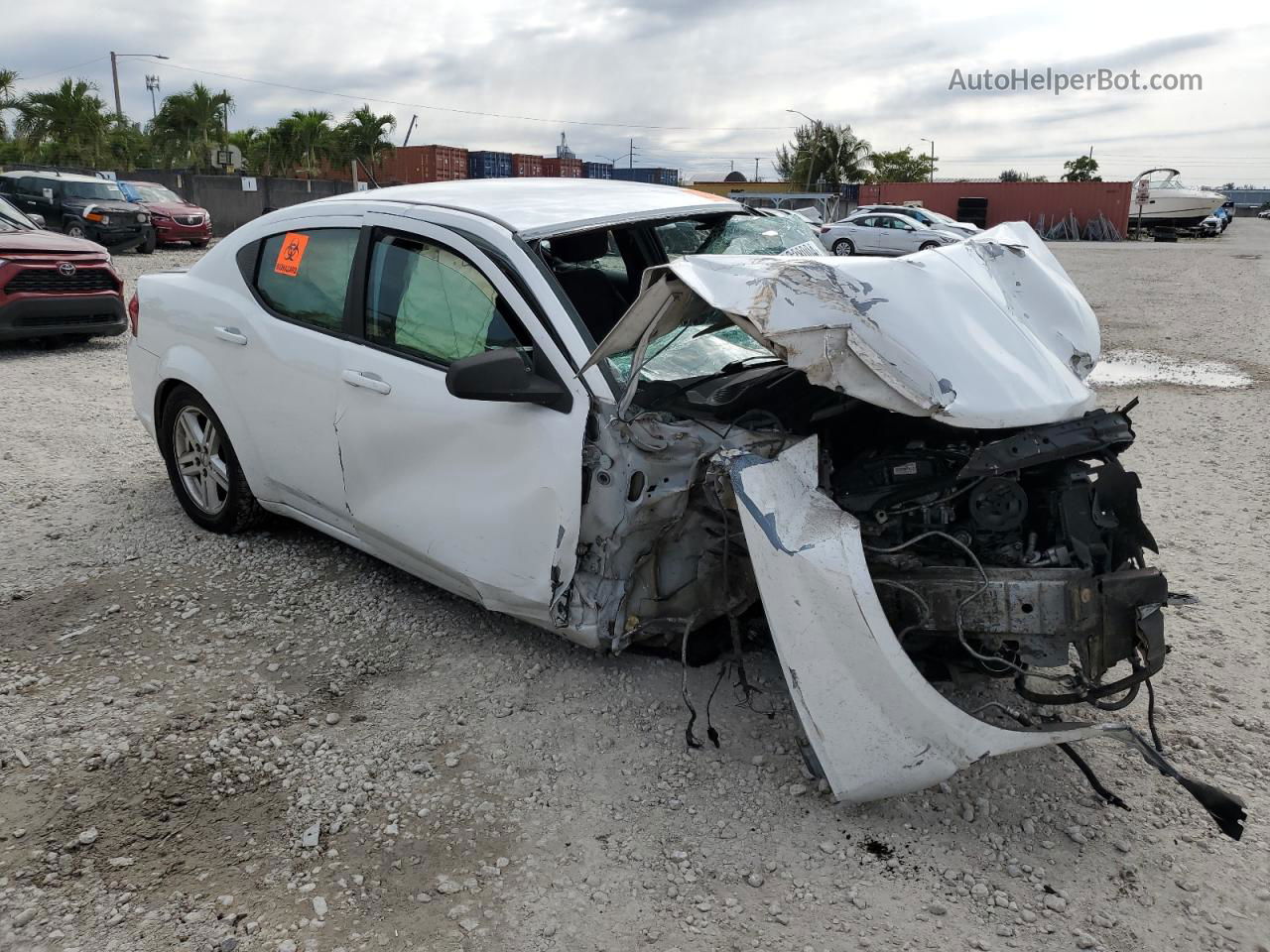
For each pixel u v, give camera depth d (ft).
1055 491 9.34
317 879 8.45
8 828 9.01
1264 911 8.07
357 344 12.39
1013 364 9.58
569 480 10.16
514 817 9.21
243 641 12.40
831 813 9.23
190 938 7.80
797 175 201.36
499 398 10.04
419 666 11.76
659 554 10.50
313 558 14.78
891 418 10.06
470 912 8.10
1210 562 15.05
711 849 8.79
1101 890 8.30
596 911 8.10
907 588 9.14
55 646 12.27
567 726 10.54
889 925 7.92
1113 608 8.86
